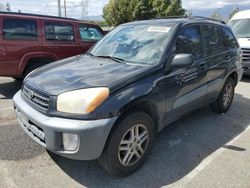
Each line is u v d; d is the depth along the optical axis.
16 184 3.12
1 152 3.78
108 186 3.16
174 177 3.36
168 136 4.45
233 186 3.20
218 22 5.39
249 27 9.48
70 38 7.45
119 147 3.12
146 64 3.67
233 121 5.21
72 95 2.94
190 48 4.27
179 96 3.97
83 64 3.87
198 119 5.24
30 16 6.66
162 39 3.97
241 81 8.90
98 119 2.88
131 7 36.00
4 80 8.00
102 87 3.01
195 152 3.97
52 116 2.96
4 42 6.18
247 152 4.00
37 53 6.76
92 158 2.97
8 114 5.25
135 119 3.21
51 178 3.26
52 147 2.95
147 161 3.68
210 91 4.84
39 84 3.27
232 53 5.47
